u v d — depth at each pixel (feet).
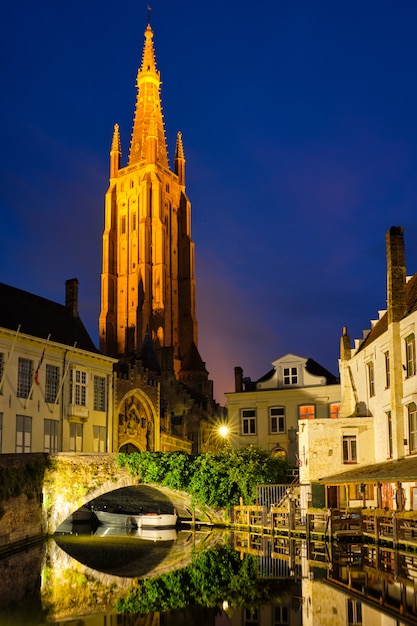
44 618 61.62
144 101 490.90
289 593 69.82
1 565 93.45
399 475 90.48
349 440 127.65
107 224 458.09
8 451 142.41
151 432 207.10
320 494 124.16
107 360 179.01
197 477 143.23
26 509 112.98
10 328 149.69
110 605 67.00
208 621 59.47
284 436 180.55
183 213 473.26
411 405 108.88
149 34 508.94
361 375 136.67
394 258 116.88
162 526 159.74
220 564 91.81
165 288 440.04
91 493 128.36
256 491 141.49
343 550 98.58
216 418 319.88
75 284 189.88
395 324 114.52
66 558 101.30
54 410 159.02
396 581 73.72
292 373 184.75
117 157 471.62
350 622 55.93
